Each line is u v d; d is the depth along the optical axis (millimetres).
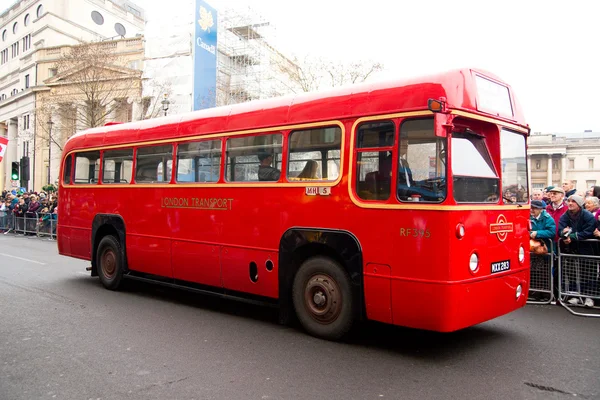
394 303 5230
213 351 5531
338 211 5746
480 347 5750
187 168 7758
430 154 5043
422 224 5027
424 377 4758
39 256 14203
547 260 8219
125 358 5273
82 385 4508
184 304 8078
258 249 6664
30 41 56969
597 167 63219
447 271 4855
